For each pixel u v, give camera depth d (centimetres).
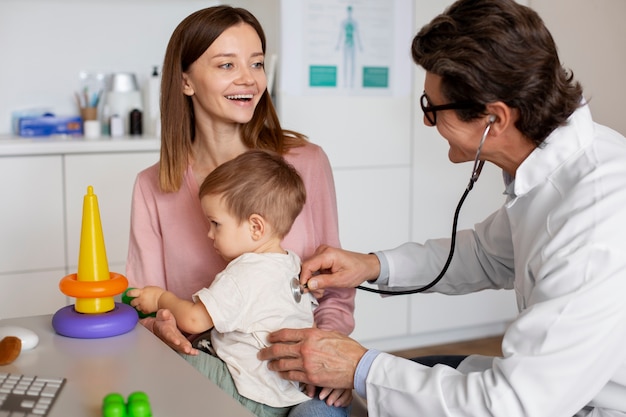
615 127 304
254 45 161
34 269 284
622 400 124
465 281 168
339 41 306
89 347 123
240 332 142
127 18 335
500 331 360
